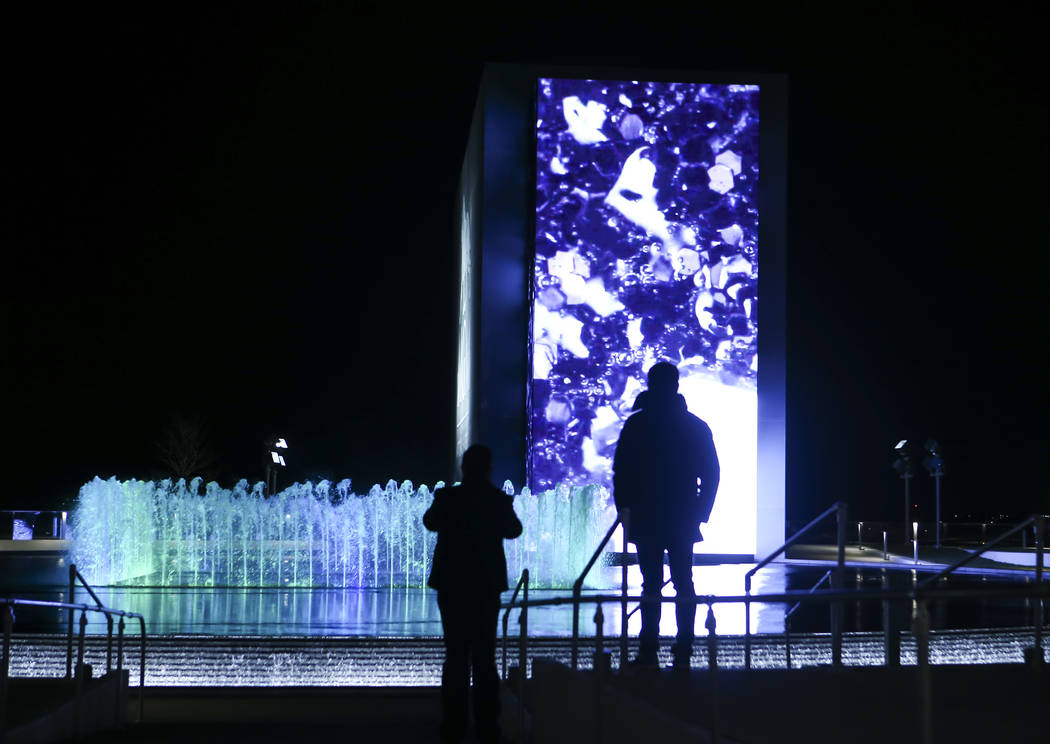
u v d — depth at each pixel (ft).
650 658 27.07
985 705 20.17
